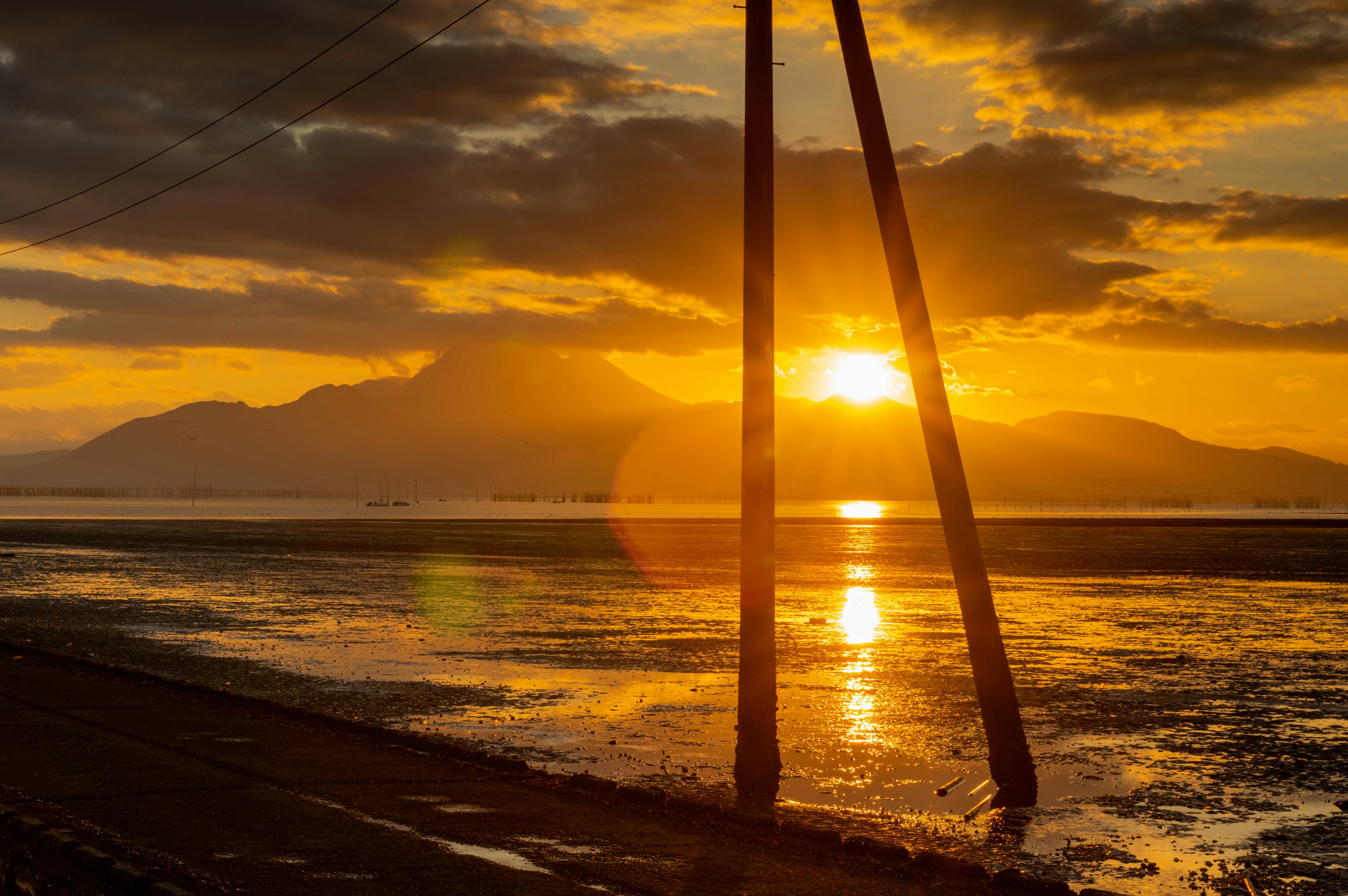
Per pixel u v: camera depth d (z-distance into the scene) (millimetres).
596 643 22469
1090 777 11648
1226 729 14406
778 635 24312
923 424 11258
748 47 11148
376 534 85438
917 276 11148
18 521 109688
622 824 8562
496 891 6738
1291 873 8477
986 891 7289
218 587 35844
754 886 7086
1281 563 54625
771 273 11039
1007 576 44562
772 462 10898
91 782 9188
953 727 14109
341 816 8406
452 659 19797
